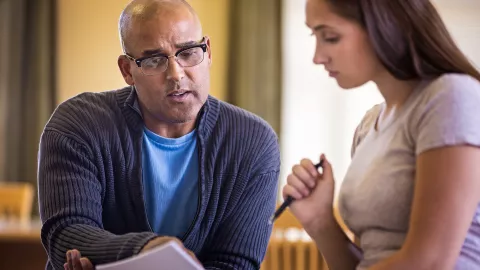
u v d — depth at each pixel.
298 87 6.66
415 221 1.45
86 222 2.08
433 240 1.42
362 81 1.59
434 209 1.43
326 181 1.79
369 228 1.61
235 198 2.27
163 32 2.02
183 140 2.23
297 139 6.67
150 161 2.22
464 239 1.47
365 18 1.51
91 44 6.56
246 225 2.28
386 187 1.56
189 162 2.25
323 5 1.54
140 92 2.11
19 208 5.32
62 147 2.15
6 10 6.36
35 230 4.60
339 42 1.55
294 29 6.64
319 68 6.67
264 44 6.41
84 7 6.55
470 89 1.48
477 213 1.51
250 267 2.28
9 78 6.36
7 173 6.36
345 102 6.68
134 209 2.21
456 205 1.42
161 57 2.04
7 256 4.65
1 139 6.37
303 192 1.79
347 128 6.68
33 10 6.37
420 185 1.46
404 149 1.54
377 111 1.77
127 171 2.19
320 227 1.80
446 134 1.44
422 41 1.53
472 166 1.43
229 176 2.26
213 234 2.28
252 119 2.34
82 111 2.22
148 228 2.22
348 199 1.65
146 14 2.04
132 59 2.08
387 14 1.51
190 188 2.24
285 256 3.85
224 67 6.47
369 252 1.63
